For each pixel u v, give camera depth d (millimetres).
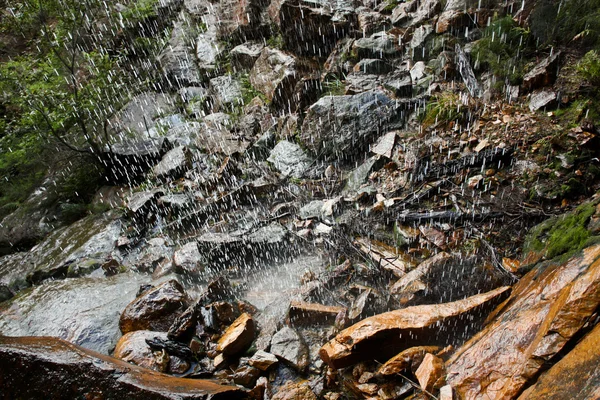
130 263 4367
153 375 2277
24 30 7438
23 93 6137
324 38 6082
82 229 5199
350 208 3965
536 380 1587
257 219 4281
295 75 5695
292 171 4801
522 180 3475
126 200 5391
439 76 4859
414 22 5785
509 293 2359
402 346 2270
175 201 4852
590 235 2246
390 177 4113
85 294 3744
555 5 4352
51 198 6203
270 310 3047
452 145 4062
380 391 2092
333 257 3492
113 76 7406
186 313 2977
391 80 5105
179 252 3971
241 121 5914
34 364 2152
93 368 2139
